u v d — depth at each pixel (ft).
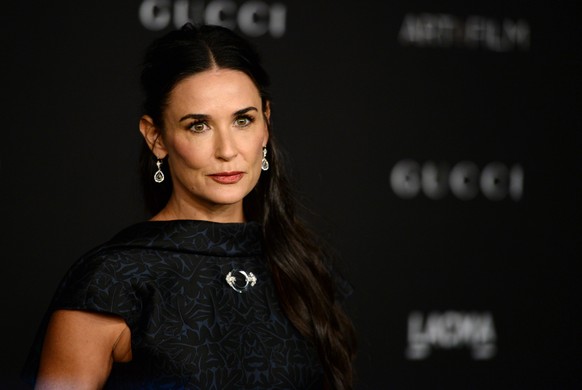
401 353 29.01
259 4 27.96
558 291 30.25
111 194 26.91
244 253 15.48
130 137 27.02
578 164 30.25
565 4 30.12
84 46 26.76
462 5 29.50
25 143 26.35
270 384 14.62
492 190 29.81
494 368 29.71
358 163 28.81
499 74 29.81
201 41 14.78
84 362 13.75
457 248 29.55
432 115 29.35
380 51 28.96
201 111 14.44
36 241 26.37
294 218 16.74
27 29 26.37
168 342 13.99
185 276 14.62
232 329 14.64
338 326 16.46
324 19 28.50
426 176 29.37
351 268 28.71
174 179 15.34
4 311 26.12
